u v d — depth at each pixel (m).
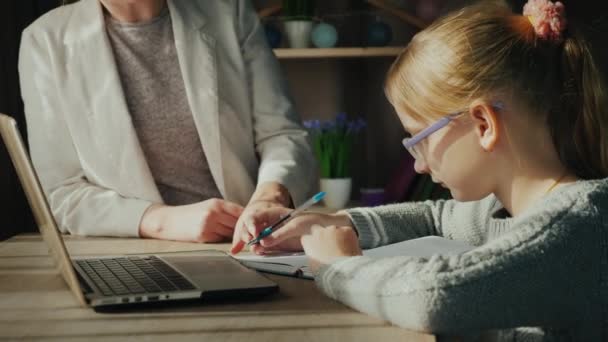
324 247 1.07
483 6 1.11
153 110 1.83
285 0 2.93
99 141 1.77
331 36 2.87
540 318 0.88
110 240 1.56
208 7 1.89
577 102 1.03
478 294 0.85
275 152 1.81
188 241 1.52
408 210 1.46
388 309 0.87
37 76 1.79
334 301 0.98
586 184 0.96
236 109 1.88
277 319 0.89
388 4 2.96
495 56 1.03
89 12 1.81
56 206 1.70
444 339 0.92
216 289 0.96
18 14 2.79
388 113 3.12
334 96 3.13
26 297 1.02
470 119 1.05
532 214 0.94
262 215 1.38
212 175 1.88
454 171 1.08
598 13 2.86
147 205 1.62
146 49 1.82
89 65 1.78
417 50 1.10
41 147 1.79
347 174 2.81
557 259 0.88
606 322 0.90
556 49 1.04
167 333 0.83
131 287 0.98
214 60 1.83
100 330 0.85
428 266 0.88
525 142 1.03
